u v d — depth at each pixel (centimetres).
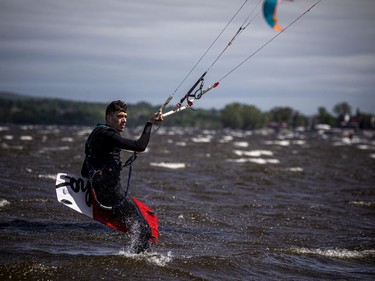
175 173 4459
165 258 1642
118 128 1605
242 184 3925
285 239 2116
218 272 1589
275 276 1594
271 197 3341
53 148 7312
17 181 3294
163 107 1644
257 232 2225
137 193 3109
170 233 2083
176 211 2558
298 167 5969
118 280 1451
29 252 1652
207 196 3173
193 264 1622
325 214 2764
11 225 2042
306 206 2995
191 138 15200
